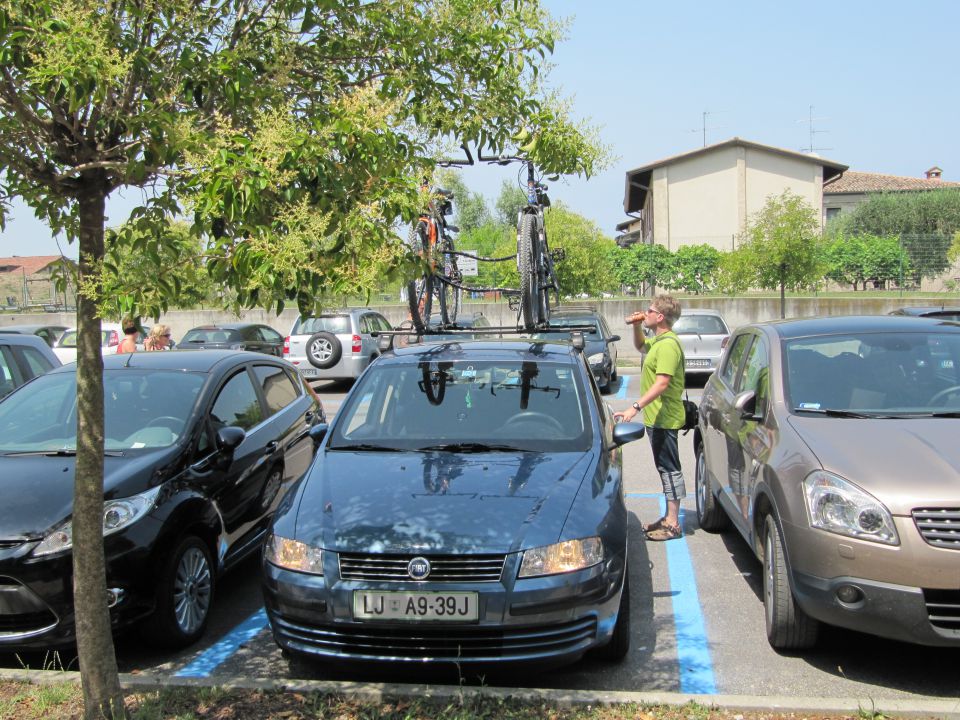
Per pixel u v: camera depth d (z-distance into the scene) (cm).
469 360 599
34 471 499
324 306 329
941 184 5978
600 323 1800
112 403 575
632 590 573
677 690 422
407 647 400
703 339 1834
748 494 532
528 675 438
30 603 439
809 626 447
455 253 768
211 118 341
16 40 291
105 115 325
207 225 306
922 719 369
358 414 562
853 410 511
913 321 603
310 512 444
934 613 395
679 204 5138
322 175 315
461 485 457
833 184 6091
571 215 2966
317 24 377
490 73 417
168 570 477
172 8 338
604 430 548
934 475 413
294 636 416
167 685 408
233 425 605
